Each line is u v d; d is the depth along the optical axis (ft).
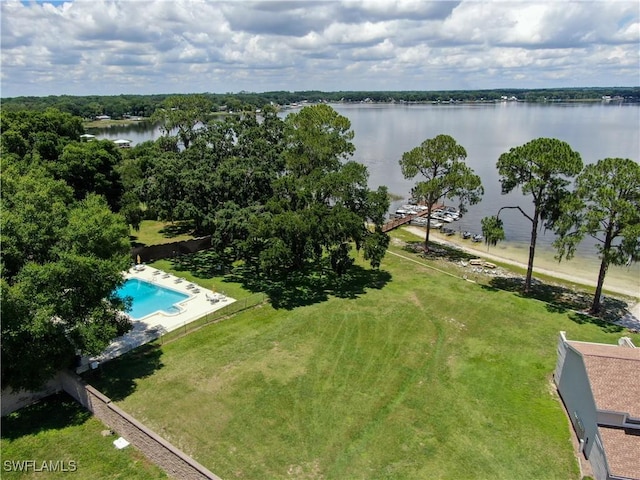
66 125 193.16
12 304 72.33
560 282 150.51
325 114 169.68
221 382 88.79
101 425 77.41
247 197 143.95
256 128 170.50
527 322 115.85
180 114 197.57
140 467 68.28
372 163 374.02
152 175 164.14
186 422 77.66
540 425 78.89
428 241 184.44
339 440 74.43
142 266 148.36
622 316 123.95
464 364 96.53
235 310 118.52
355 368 94.38
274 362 95.96
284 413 80.53
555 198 124.57
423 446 73.46
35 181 95.76
